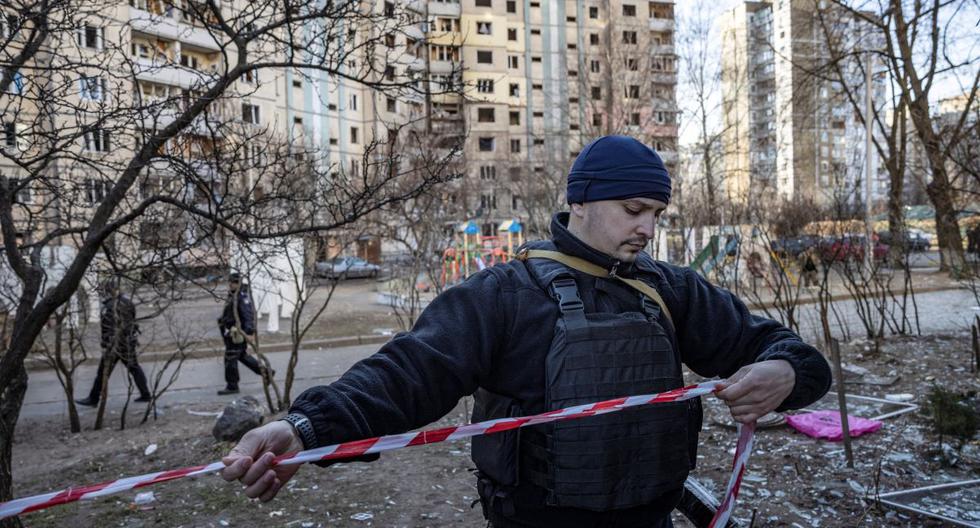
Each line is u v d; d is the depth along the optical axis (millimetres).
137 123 3533
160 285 4543
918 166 13492
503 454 1533
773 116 27922
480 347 1493
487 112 55750
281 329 14805
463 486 4793
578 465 1452
